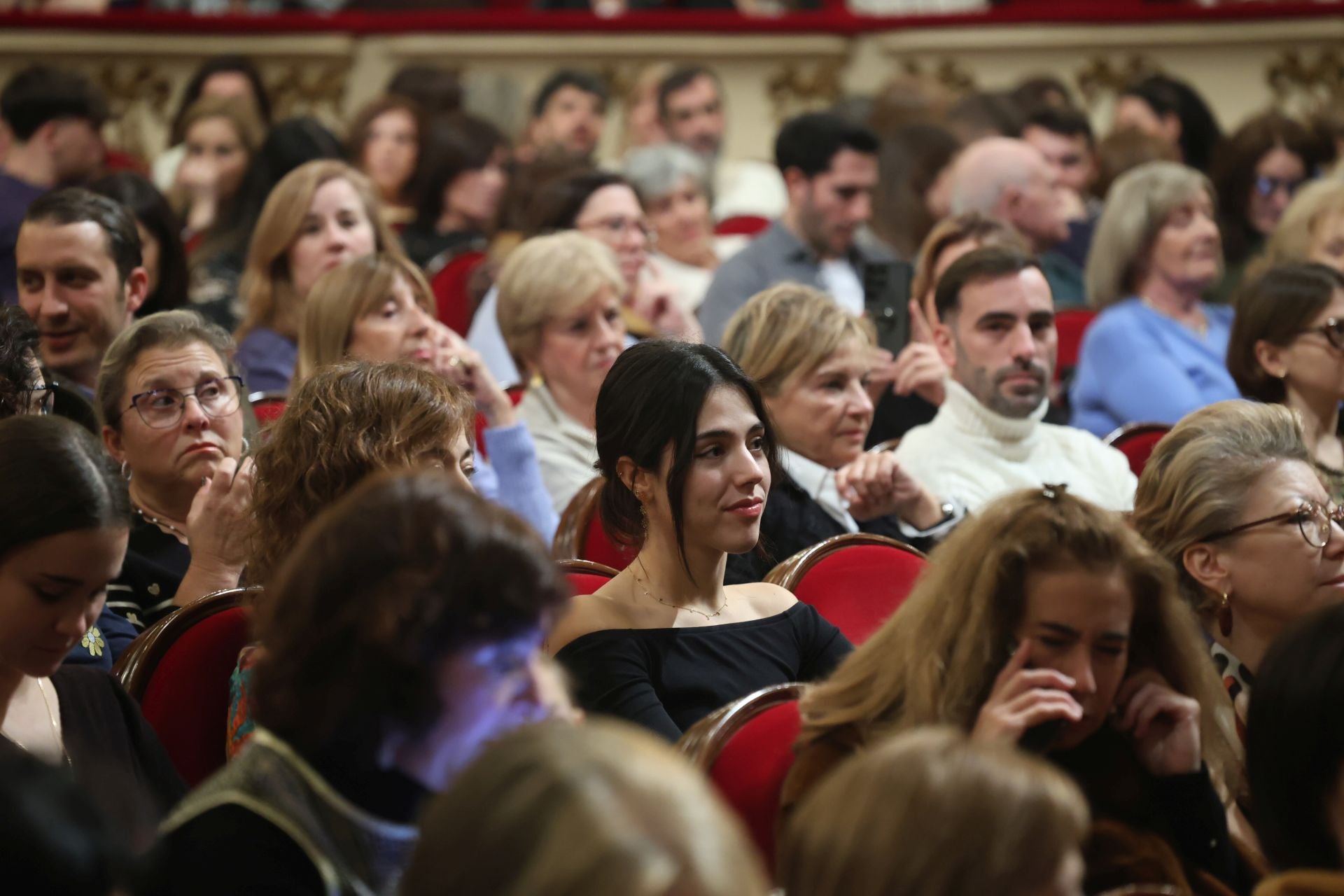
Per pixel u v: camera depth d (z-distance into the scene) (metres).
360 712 3.31
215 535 6.12
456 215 14.13
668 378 5.55
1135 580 4.51
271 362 9.67
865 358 7.61
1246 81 18.47
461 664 3.28
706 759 4.79
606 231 11.62
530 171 13.39
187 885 3.38
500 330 8.99
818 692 4.64
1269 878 3.85
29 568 4.02
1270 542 5.70
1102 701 4.42
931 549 7.34
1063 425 10.70
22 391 5.88
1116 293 11.24
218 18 18.23
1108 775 4.57
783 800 4.50
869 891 2.95
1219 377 10.66
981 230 9.60
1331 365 8.11
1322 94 18.25
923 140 13.52
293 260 9.84
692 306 13.36
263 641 3.46
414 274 8.29
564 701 3.41
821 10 19.88
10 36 17.69
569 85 17.14
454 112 14.96
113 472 4.18
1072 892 2.97
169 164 15.42
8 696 4.43
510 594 3.28
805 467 7.43
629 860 2.32
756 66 19.25
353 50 18.77
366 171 14.80
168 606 6.24
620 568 7.26
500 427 7.93
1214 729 4.73
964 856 2.91
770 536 7.24
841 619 6.32
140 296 8.04
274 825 3.41
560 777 2.46
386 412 5.33
